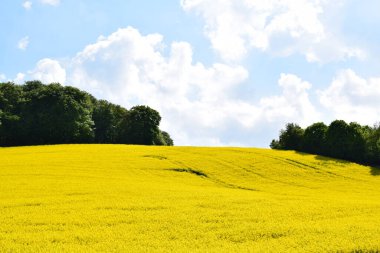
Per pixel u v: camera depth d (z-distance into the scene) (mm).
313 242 14258
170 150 59281
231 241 14773
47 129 79500
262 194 30281
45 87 85688
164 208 20953
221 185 38250
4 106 81062
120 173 39594
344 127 66562
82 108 84250
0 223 16891
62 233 15289
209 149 61812
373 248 13453
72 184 29484
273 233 15797
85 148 60750
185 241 14359
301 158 56094
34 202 21891
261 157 54500
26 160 44875
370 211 21797
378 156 64375
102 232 15484
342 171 50031
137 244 13898
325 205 23625
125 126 97375
